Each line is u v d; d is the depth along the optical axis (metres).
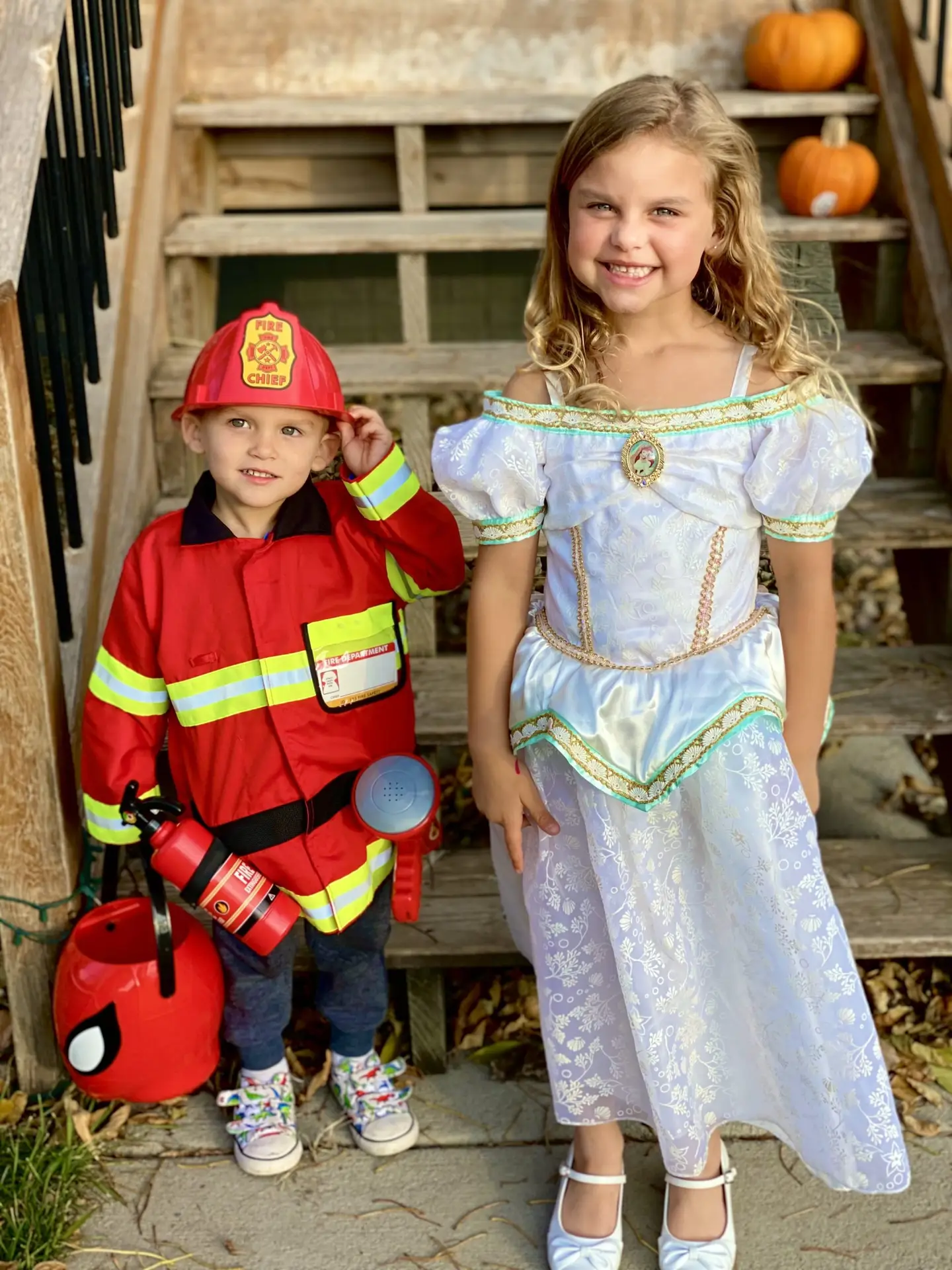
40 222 2.15
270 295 4.52
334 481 2.01
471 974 2.50
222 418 1.77
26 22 2.13
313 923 1.95
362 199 3.37
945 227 2.80
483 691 1.78
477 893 2.38
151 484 2.71
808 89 3.21
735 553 1.67
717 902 1.74
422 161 3.18
